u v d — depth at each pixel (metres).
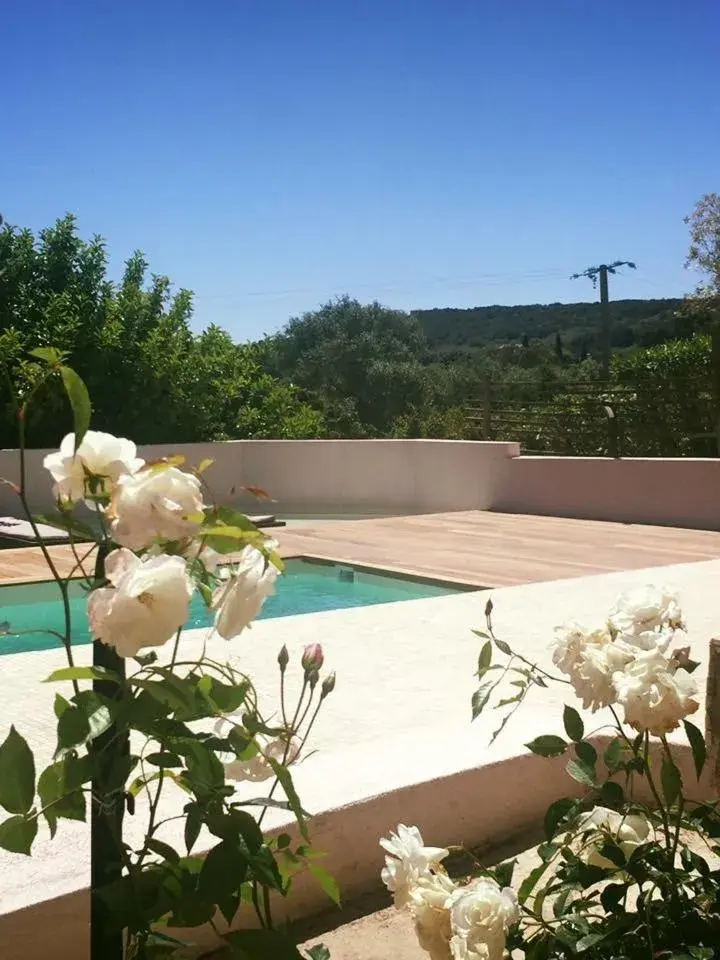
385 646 4.00
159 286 12.76
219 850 1.21
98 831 1.26
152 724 1.18
